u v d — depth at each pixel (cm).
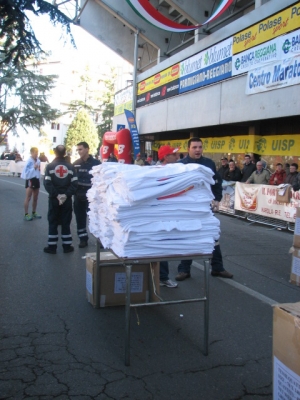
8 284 516
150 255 319
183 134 2109
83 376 305
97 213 406
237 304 474
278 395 240
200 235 333
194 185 336
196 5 1712
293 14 1108
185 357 342
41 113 3303
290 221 995
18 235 820
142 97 2198
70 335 376
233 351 355
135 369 318
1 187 1905
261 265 662
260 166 1162
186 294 503
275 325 242
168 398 281
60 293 490
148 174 318
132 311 443
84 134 5047
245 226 1080
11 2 398
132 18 2131
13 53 448
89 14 2305
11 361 324
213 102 1511
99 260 434
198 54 1605
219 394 288
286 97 1146
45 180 675
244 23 1312
